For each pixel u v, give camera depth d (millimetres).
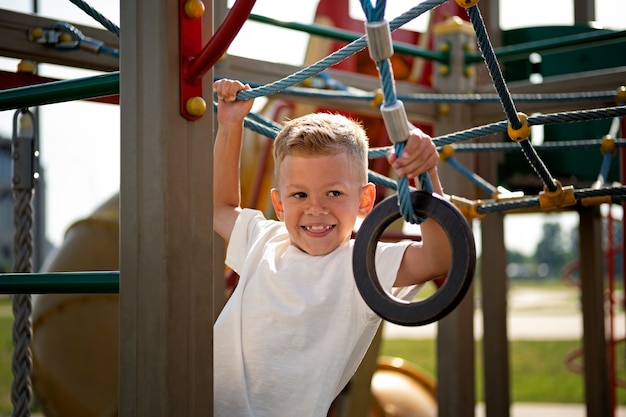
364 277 1408
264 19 3199
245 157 4234
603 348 3875
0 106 1648
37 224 5707
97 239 4391
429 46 4441
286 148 1695
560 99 2785
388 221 1413
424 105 3670
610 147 2588
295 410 1664
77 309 4297
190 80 1496
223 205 1993
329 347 1657
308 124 1700
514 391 9297
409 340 15859
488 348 3822
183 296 1467
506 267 3891
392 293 1609
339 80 3600
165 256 1439
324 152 1664
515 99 2865
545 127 4254
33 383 4316
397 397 5500
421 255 1529
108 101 2572
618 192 2012
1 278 1598
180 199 1474
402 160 1320
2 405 7754
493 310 3836
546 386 9680
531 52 3557
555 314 22828
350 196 1690
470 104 3723
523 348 13930
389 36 1265
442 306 1318
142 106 1475
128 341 1465
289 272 1731
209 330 1509
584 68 4203
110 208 4520
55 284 1549
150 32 1473
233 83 1881
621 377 10000
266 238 1869
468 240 1312
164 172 1450
